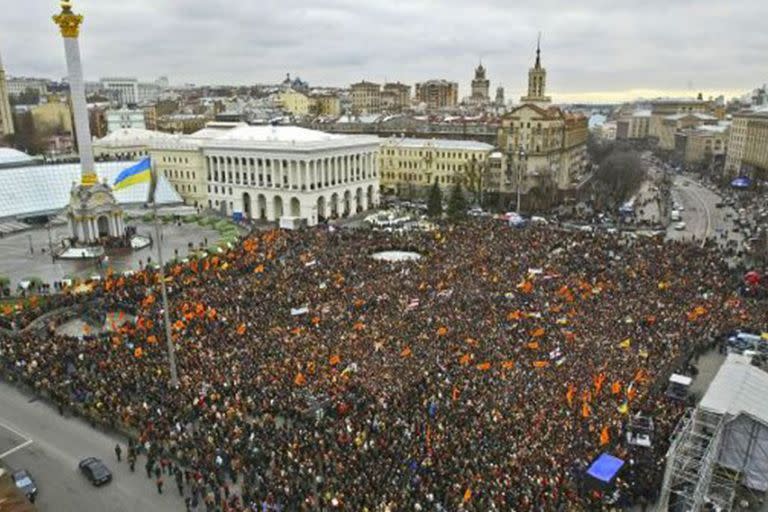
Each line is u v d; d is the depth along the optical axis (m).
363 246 106.38
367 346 60.41
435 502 39.47
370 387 52.88
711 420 41.66
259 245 104.19
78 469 45.91
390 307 72.56
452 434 45.88
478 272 87.19
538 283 81.56
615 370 55.94
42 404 55.25
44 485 44.16
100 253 112.75
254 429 47.59
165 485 44.22
